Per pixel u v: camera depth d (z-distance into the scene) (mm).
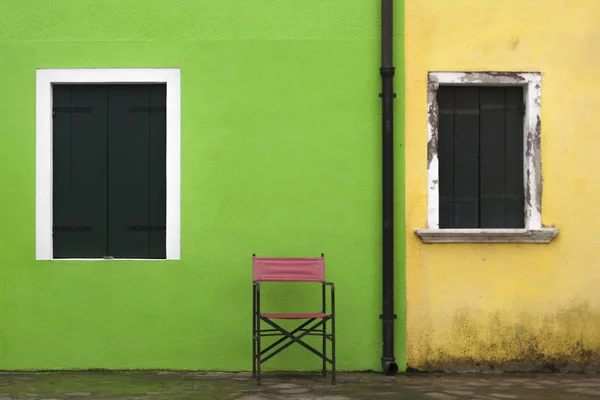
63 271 7875
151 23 7961
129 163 8047
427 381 7469
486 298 7895
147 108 8047
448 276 7898
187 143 7922
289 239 7922
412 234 7898
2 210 7906
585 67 7992
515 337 7898
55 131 8039
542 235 7867
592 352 7918
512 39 7977
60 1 7961
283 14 7973
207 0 7965
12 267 7887
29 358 7871
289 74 7953
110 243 8031
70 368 7867
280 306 7910
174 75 7953
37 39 7957
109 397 6699
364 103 7945
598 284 7941
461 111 8062
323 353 7516
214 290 7891
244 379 7520
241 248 7898
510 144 8070
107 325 7875
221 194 7918
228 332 7895
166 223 7965
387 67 7855
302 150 7934
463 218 8055
